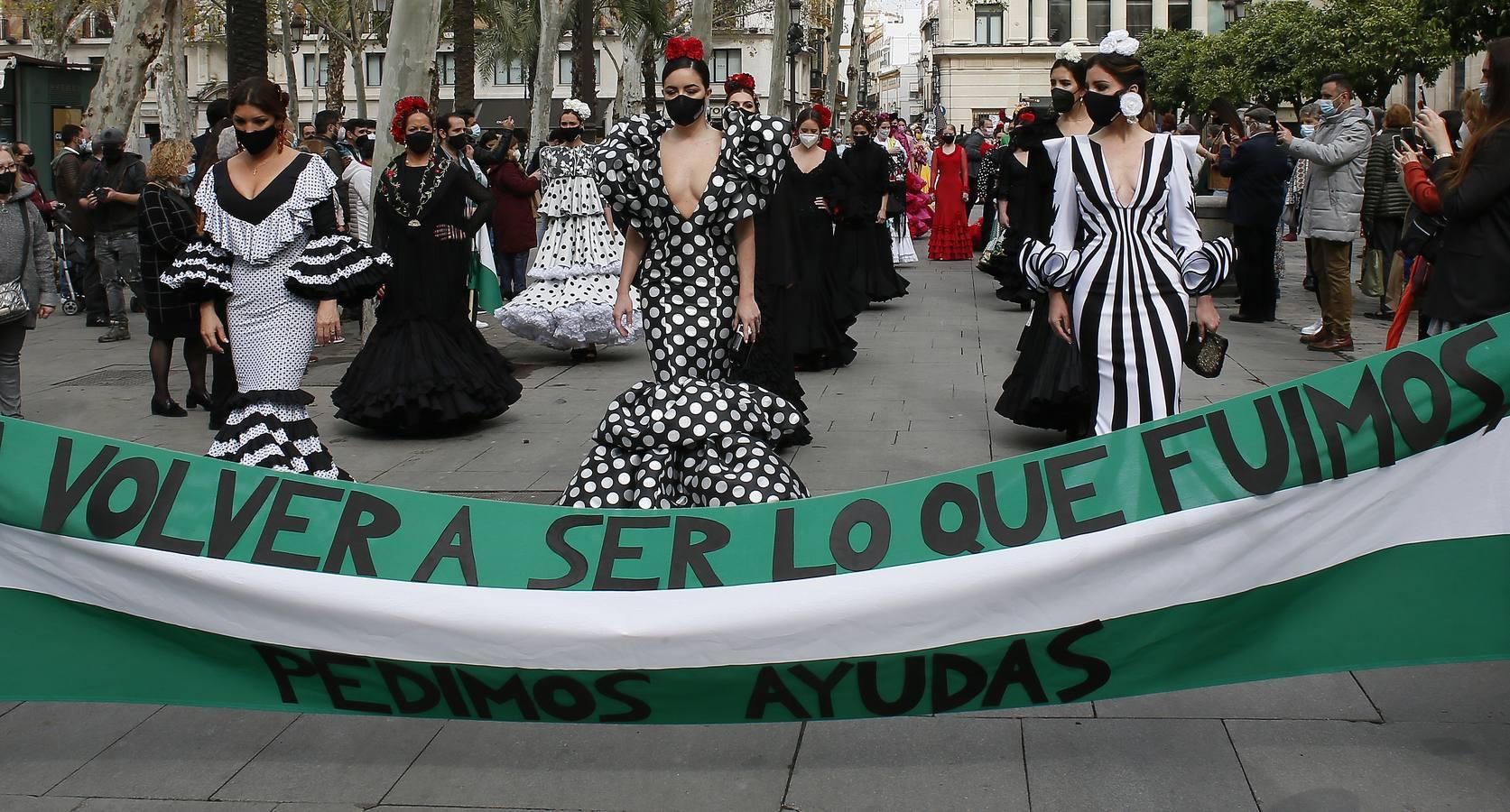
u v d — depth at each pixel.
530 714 3.83
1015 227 13.45
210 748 3.96
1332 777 3.60
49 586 3.93
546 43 24.62
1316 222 10.60
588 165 10.97
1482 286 5.31
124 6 15.48
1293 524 3.68
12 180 8.08
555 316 10.81
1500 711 3.95
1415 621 3.67
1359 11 37.19
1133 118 5.50
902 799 3.56
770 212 6.46
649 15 37.12
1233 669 3.73
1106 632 3.71
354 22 45.25
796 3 36.72
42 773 3.82
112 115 15.62
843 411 8.67
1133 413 5.57
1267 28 42.03
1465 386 3.64
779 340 7.73
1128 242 5.54
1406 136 12.34
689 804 3.57
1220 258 5.38
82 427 8.72
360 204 11.56
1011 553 3.69
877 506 3.79
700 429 5.25
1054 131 9.80
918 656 3.72
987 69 65.19
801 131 10.07
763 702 3.77
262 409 5.84
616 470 5.26
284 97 5.80
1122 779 3.63
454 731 4.04
